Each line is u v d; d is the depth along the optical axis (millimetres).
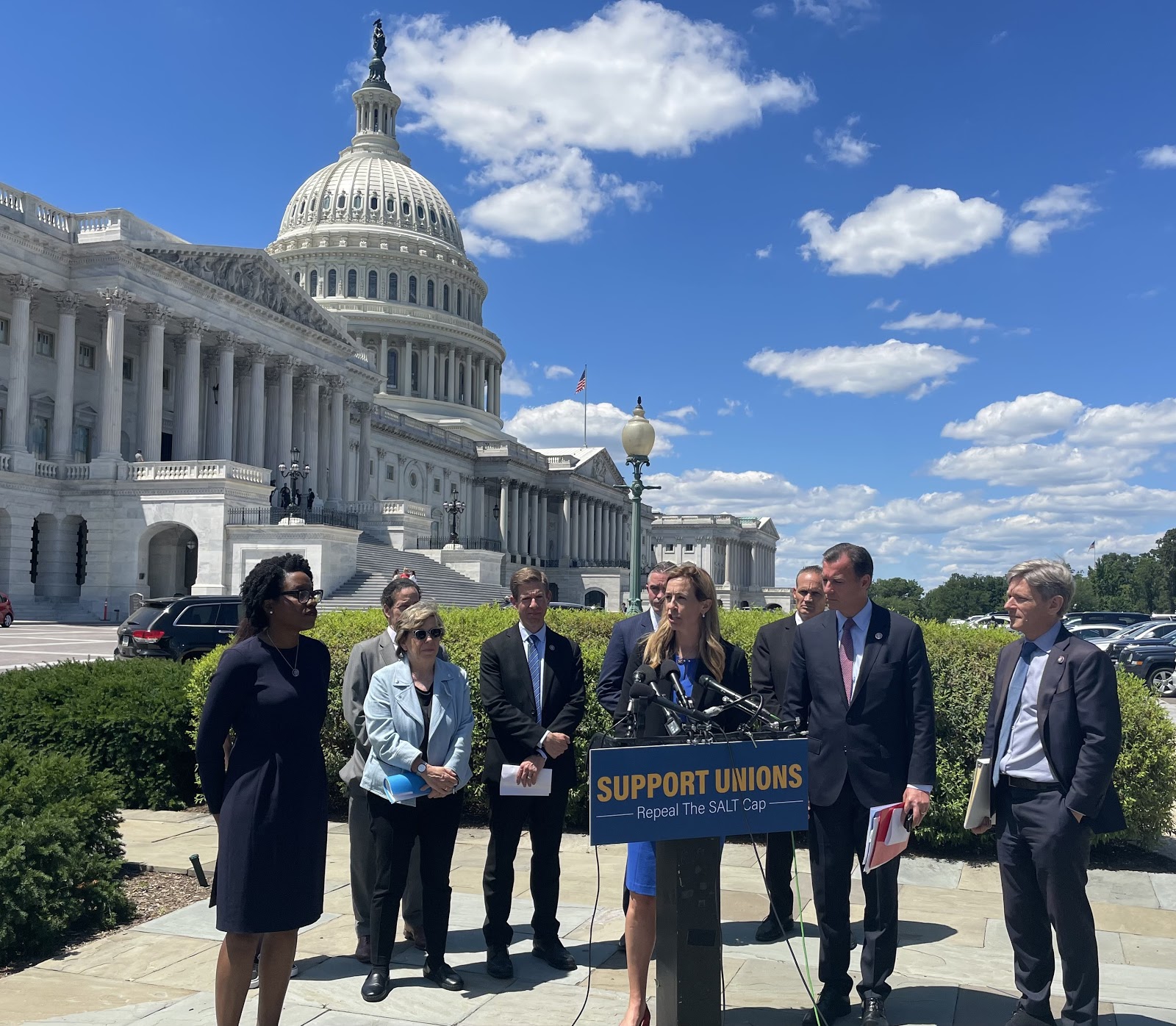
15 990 7145
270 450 75562
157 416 61094
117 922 8648
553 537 128500
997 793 6770
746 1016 6707
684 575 7082
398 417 99625
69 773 9531
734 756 5520
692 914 5543
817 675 7070
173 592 60406
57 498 57094
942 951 7984
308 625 6227
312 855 6133
